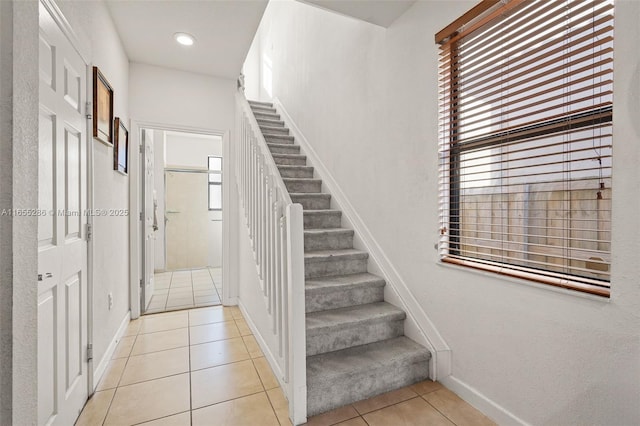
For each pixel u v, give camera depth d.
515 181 1.50
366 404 1.70
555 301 1.29
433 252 1.92
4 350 0.71
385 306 2.21
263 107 4.72
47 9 1.24
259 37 6.27
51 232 1.29
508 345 1.48
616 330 1.10
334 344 1.92
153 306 3.41
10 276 0.72
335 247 2.69
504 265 1.52
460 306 1.74
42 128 1.20
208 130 3.30
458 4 1.70
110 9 2.20
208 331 2.71
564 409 1.26
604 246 1.19
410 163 2.11
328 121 3.25
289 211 1.58
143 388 1.85
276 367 1.95
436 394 1.78
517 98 1.48
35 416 0.82
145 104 3.03
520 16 1.40
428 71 1.93
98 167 1.96
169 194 5.44
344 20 2.93
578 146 1.26
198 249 5.62
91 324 1.76
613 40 1.10
